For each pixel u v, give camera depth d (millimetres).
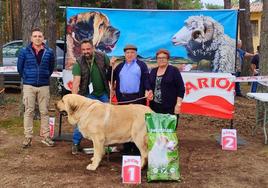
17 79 13664
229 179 5570
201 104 7645
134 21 8148
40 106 7082
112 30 8133
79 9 8008
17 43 14070
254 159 6457
